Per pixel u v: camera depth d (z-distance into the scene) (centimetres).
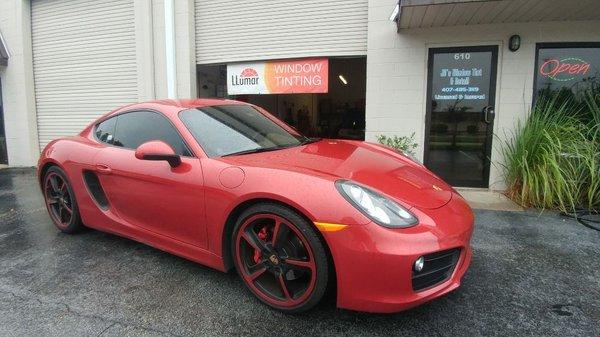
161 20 673
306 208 194
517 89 513
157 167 261
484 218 394
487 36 513
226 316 213
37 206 464
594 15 468
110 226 306
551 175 425
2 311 221
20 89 805
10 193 544
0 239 342
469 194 505
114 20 715
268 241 219
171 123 274
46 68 795
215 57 666
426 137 554
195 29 672
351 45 591
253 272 226
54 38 777
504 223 376
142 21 680
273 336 195
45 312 220
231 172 227
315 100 1142
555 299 229
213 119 285
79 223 340
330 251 193
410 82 548
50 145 356
